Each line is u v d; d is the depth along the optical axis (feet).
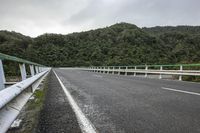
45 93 23.22
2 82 10.24
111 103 17.95
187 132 10.27
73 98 20.54
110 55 339.57
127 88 29.53
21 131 9.84
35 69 32.22
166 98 20.45
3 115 8.07
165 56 247.91
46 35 517.14
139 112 14.56
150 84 35.96
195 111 14.74
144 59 244.83
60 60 437.17
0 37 180.55
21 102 11.57
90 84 35.81
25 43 392.88
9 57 12.03
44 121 12.17
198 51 247.50
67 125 11.43
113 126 11.33
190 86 32.42
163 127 11.12
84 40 514.27
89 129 10.79
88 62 363.35
